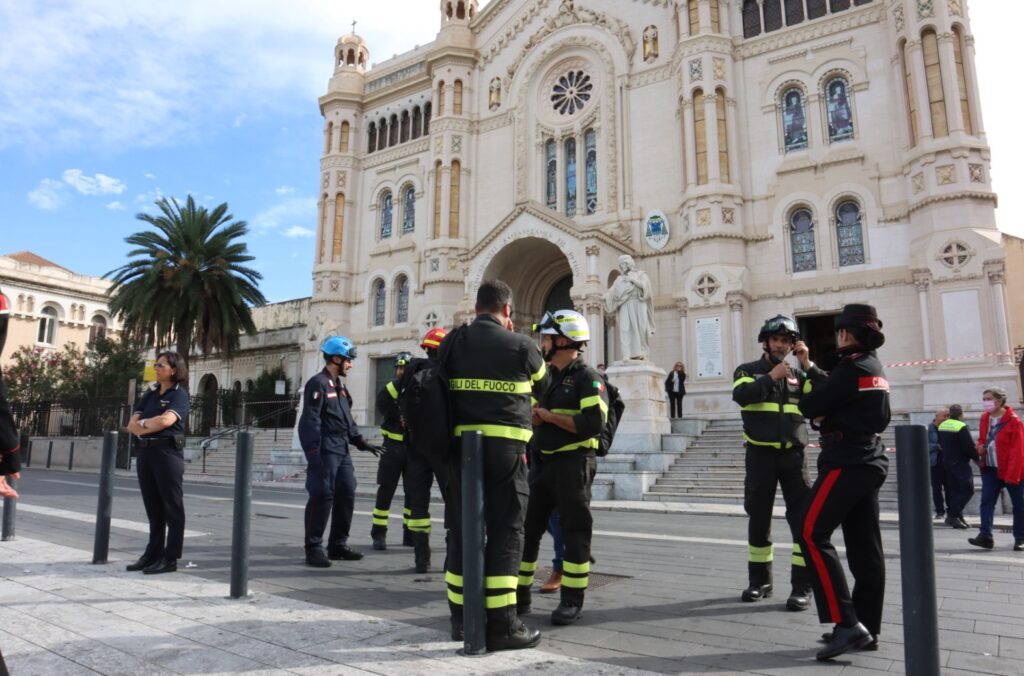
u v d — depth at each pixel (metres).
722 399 21.88
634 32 27.50
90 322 53.41
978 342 18.66
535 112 29.67
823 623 4.50
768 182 23.50
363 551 8.03
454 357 4.45
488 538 4.20
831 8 23.56
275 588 5.84
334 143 35.72
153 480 6.44
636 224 25.89
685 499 14.57
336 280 34.28
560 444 4.95
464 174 30.97
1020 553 8.05
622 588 5.94
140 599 5.27
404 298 32.88
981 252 18.92
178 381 6.62
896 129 21.55
